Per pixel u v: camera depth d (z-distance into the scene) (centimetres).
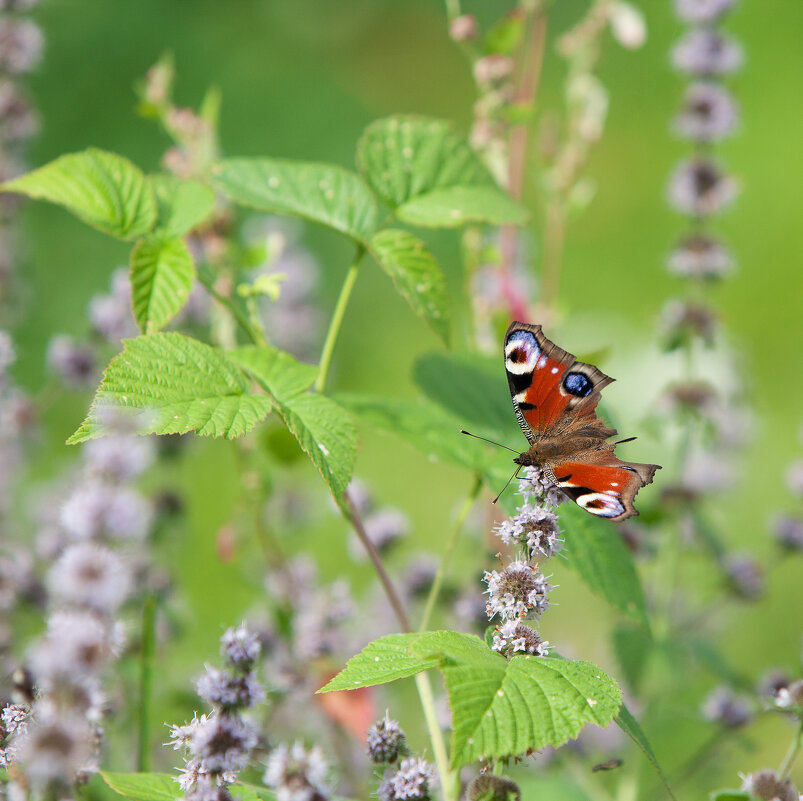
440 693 518
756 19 1400
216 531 814
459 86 1452
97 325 570
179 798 327
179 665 582
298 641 518
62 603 328
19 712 329
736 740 541
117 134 1245
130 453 407
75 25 1301
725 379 755
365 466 945
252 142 1302
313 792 313
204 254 539
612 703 295
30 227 1066
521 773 521
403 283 417
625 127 1346
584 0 1473
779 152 1258
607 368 856
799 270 1155
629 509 374
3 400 541
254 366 397
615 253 1198
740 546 846
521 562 344
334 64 1419
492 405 487
